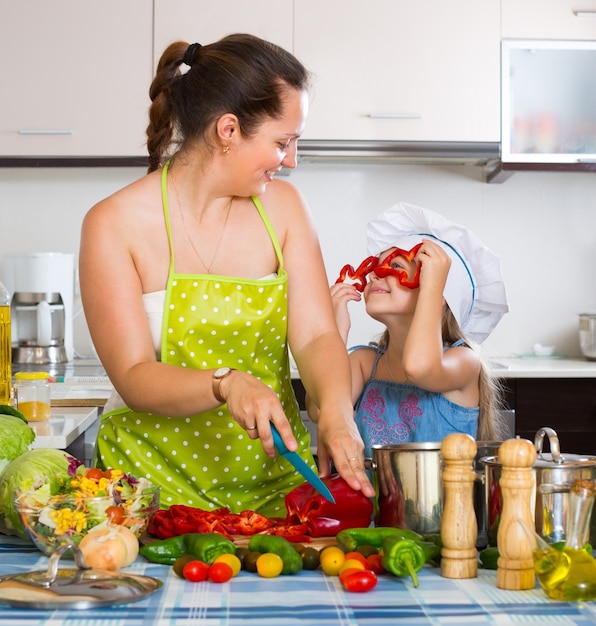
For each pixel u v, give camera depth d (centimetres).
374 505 123
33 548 120
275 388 151
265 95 130
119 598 91
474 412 182
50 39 330
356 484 121
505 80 331
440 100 332
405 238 182
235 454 144
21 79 330
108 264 137
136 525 112
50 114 331
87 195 362
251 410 112
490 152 333
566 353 369
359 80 331
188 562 102
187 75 137
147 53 331
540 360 348
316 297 150
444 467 107
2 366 204
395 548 99
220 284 143
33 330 336
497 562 100
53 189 362
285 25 330
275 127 132
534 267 367
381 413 182
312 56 330
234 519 119
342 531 111
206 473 145
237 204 147
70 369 315
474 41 332
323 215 364
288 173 363
